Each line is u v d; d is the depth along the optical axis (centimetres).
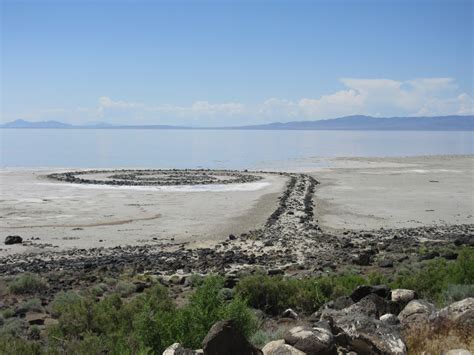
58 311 1664
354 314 901
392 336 813
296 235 3606
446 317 873
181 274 2475
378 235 3634
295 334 810
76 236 3666
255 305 1559
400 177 7612
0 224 4047
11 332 1412
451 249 2794
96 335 1271
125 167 9894
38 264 2825
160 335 1000
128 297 1961
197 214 4528
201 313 1002
